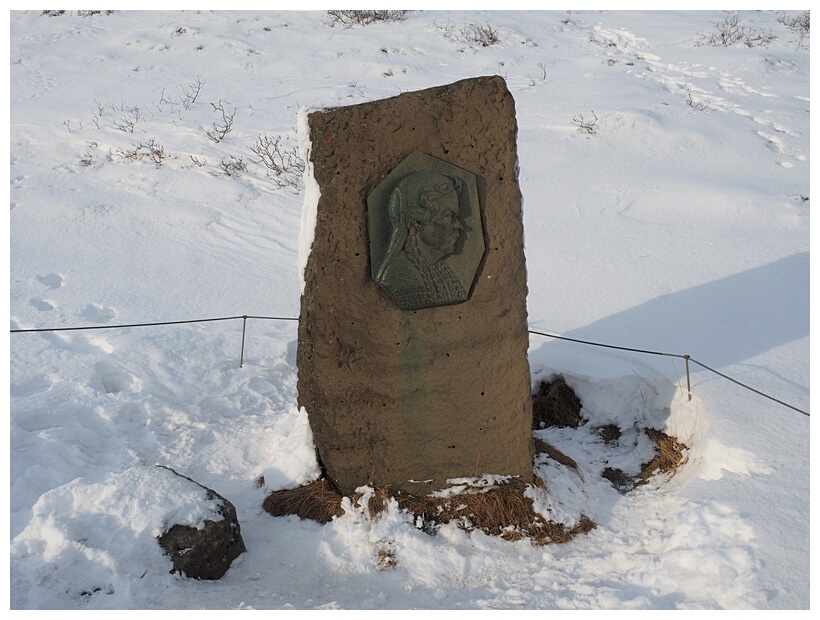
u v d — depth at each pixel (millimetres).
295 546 4148
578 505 4383
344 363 4191
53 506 3949
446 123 4035
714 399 4754
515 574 3949
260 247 7523
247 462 4801
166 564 3795
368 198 4027
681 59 11875
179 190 8609
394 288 4062
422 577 3941
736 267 6664
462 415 4285
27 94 11086
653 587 3691
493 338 4207
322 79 11375
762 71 11359
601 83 10961
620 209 7961
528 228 7672
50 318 6168
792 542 3684
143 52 12547
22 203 8289
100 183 8797
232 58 12133
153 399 5234
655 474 4699
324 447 4312
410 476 4340
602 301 6293
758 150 9133
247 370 5680
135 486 4031
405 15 13734
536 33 13070
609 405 5133
